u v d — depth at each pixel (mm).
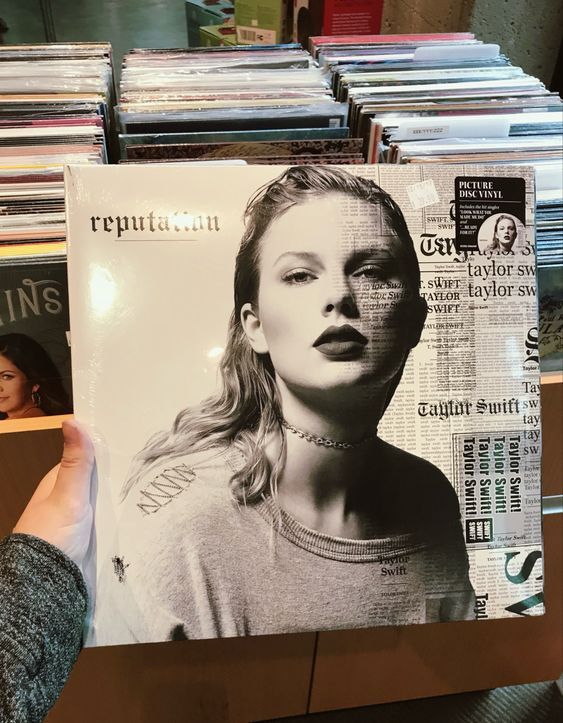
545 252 719
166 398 597
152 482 598
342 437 617
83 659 900
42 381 700
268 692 1047
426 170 623
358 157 762
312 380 610
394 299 615
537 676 1146
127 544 598
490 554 655
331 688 1071
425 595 645
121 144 776
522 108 878
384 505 630
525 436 648
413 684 1104
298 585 624
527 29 1251
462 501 645
